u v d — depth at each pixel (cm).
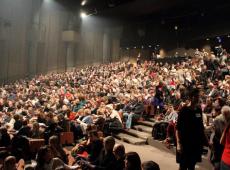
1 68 3188
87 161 728
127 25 3688
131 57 3784
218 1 2627
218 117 542
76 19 3656
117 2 2883
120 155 557
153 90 1576
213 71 1627
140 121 1389
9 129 1145
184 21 3112
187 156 504
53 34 3562
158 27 3412
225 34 2780
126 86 1914
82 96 1608
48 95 1984
